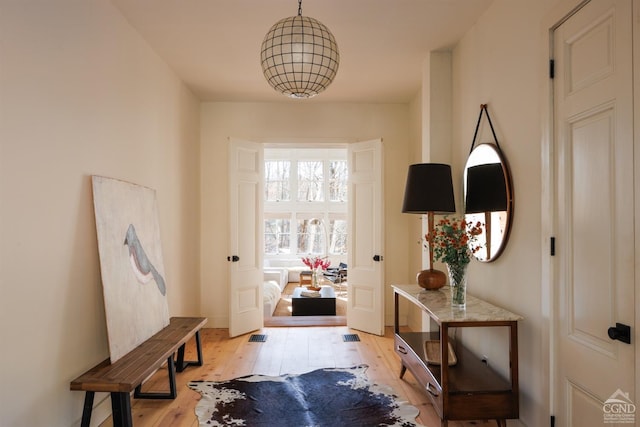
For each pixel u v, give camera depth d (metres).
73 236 2.17
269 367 3.43
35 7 1.87
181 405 2.70
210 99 4.77
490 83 2.70
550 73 1.99
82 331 2.25
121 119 2.75
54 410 2.00
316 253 9.53
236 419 2.50
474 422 2.49
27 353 1.81
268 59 1.93
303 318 5.29
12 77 1.73
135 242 2.81
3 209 1.68
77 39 2.21
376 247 4.46
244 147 4.55
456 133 3.34
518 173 2.33
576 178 1.81
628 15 1.48
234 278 4.38
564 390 1.89
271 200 9.52
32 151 1.86
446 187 3.02
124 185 2.73
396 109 4.91
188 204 4.32
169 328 3.10
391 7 2.71
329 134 4.87
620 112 1.52
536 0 2.13
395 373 3.28
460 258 2.44
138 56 3.04
